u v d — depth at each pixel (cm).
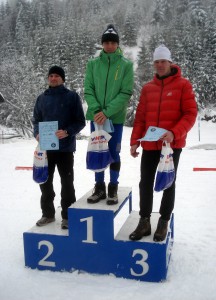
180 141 315
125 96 336
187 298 281
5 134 2661
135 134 336
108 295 288
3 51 6412
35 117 378
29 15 8269
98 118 328
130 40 7150
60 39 5566
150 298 282
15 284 309
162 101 313
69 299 284
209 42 4559
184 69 4275
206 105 4125
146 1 9412
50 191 368
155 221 364
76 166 1000
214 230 448
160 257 306
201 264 344
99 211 315
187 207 562
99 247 321
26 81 2725
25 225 478
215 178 796
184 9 8288
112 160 337
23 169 955
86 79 358
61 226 353
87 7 9725
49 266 335
